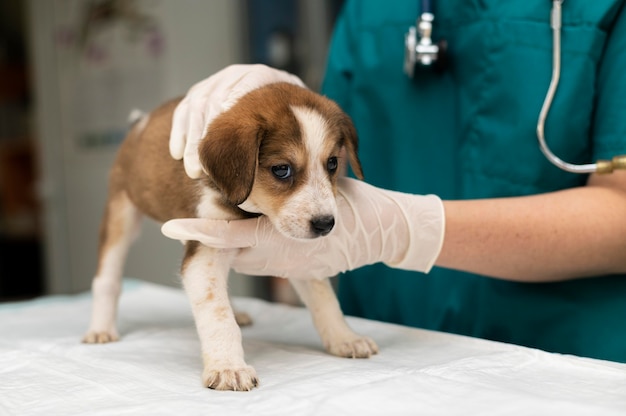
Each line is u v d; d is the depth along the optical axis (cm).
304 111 197
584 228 196
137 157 232
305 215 186
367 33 277
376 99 273
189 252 188
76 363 182
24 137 734
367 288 276
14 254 743
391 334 211
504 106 236
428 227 196
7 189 746
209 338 170
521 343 229
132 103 555
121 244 251
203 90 204
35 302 307
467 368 158
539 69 231
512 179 235
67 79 611
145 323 257
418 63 256
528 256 199
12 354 193
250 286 499
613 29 224
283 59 491
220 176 179
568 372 156
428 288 259
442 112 260
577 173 227
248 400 140
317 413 127
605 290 215
